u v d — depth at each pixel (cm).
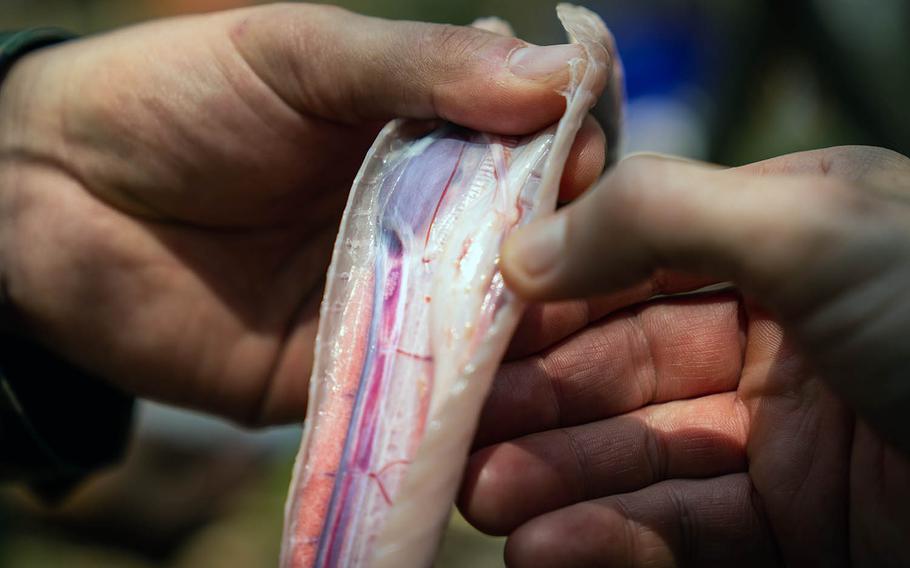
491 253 25
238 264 35
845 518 27
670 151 66
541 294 23
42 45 35
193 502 58
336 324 25
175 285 34
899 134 43
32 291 34
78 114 33
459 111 27
